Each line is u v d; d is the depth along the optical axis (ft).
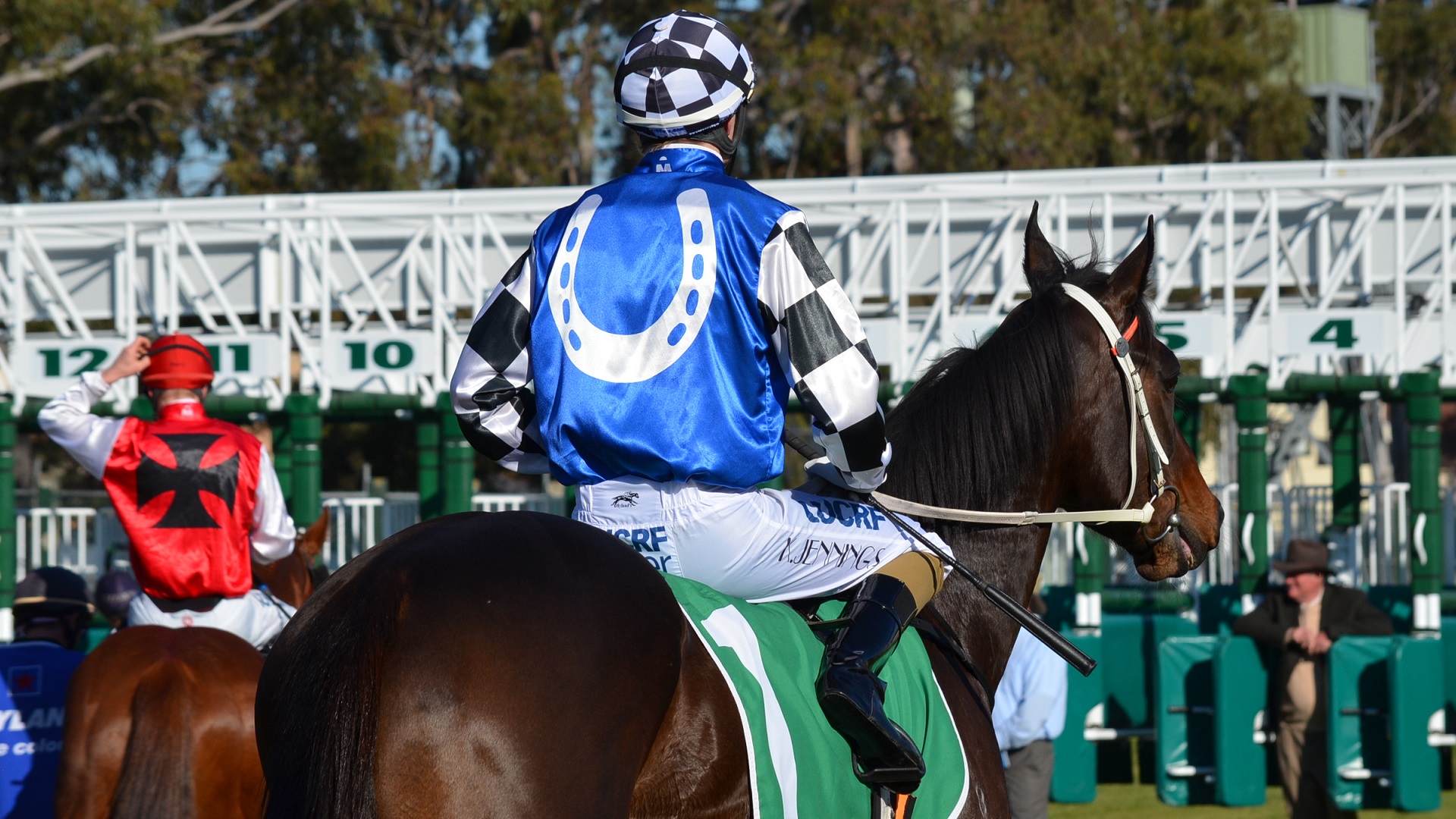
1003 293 37.76
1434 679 28.99
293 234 38.34
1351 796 28.89
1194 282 39.83
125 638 15.96
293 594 20.86
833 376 9.48
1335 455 40.01
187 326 49.11
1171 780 31.96
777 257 9.53
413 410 37.37
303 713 7.63
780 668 9.34
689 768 8.48
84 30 65.46
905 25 73.82
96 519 42.37
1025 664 23.66
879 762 9.63
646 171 10.12
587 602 8.23
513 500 42.11
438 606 7.84
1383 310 35.22
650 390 9.52
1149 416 12.00
